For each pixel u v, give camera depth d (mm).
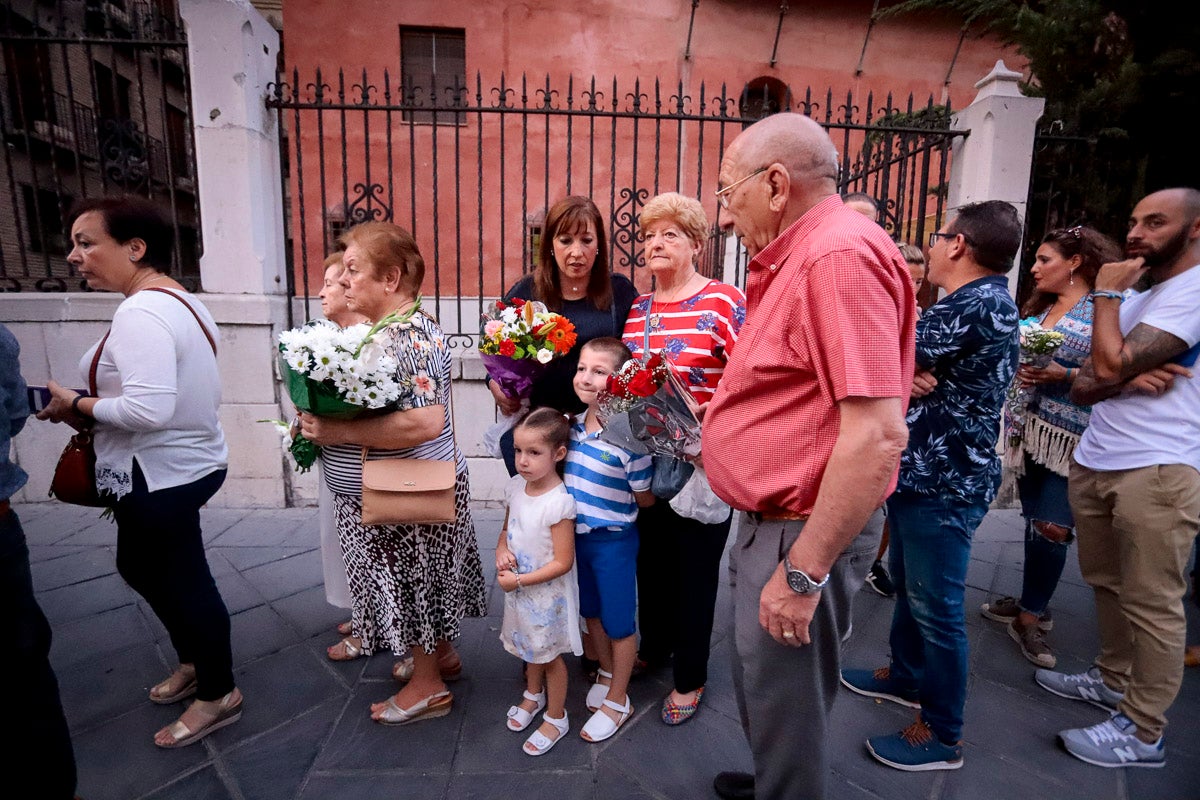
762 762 1596
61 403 1942
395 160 9422
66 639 2797
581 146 9984
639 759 2131
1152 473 2023
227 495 4387
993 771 2109
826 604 1455
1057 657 2781
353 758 2115
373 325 1882
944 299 1944
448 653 2539
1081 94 4625
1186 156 4375
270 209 4367
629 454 2133
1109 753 2125
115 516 2051
